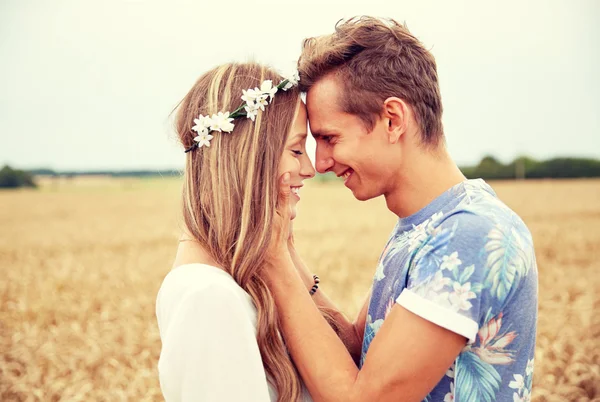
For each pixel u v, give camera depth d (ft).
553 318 22.54
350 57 5.74
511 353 5.23
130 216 87.56
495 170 182.70
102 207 106.52
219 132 5.68
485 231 5.04
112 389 16.70
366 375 5.10
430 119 5.76
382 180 5.88
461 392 5.15
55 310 27.14
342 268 34.91
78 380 18.02
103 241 57.00
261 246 5.51
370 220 69.56
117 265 40.78
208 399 4.81
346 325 7.09
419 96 5.70
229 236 5.65
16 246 55.06
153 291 31.22
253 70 5.90
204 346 4.84
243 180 5.64
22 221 82.33
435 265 5.06
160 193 147.84
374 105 5.65
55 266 40.98
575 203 88.22
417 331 4.92
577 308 23.89
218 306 4.90
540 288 29.89
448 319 4.83
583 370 17.17
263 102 5.64
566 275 33.06
